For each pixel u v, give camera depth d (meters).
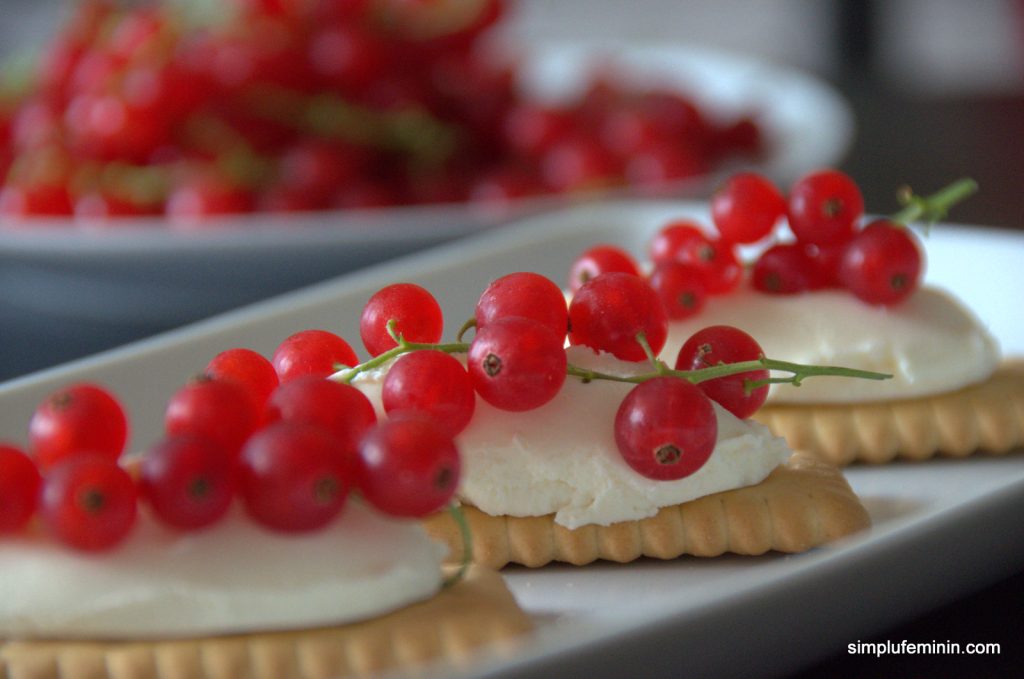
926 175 0.55
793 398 0.29
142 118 0.44
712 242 0.30
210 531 0.23
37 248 0.41
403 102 0.46
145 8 0.53
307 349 0.26
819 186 0.29
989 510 0.25
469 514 0.26
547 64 0.62
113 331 0.42
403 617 0.23
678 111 0.49
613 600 0.25
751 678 0.24
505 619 0.23
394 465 0.23
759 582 0.23
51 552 0.23
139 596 0.23
